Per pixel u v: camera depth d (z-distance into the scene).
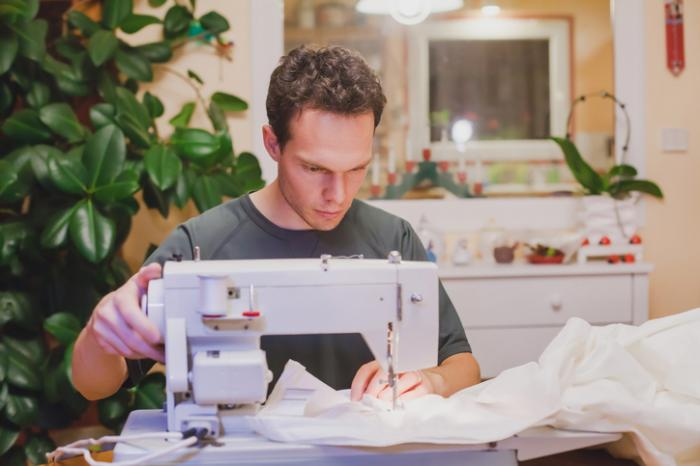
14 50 2.75
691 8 3.55
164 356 1.36
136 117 2.99
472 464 1.23
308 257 1.68
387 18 3.47
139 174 2.96
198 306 1.29
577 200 3.55
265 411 1.36
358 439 1.22
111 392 1.55
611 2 3.54
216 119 3.23
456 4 3.41
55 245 2.71
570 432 1.27
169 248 1.67
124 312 1.31
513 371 1.35
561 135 3.55
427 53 3.49
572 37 3.53
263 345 1.66
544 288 3.19
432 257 3.31
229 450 1.22
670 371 1.42
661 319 1.53
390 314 1.35
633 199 3.43
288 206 1.66
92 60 2.89
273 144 1.55
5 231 2.75
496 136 3.53
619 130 3.56
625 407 1.28
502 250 3.31
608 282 3.21
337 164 1.40
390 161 3.51
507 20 3.51
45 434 2.99
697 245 3.58
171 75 3.38
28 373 2.78
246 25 3.41
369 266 1.36
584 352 1.43
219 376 1.26
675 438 1.29
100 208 2.78
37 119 2.89
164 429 1.34
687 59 3.55
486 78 3.52
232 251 1.67
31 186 2.83
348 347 1.68
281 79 1.44
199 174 3.15
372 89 1.40
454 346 1.72
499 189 3.54
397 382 1.42
